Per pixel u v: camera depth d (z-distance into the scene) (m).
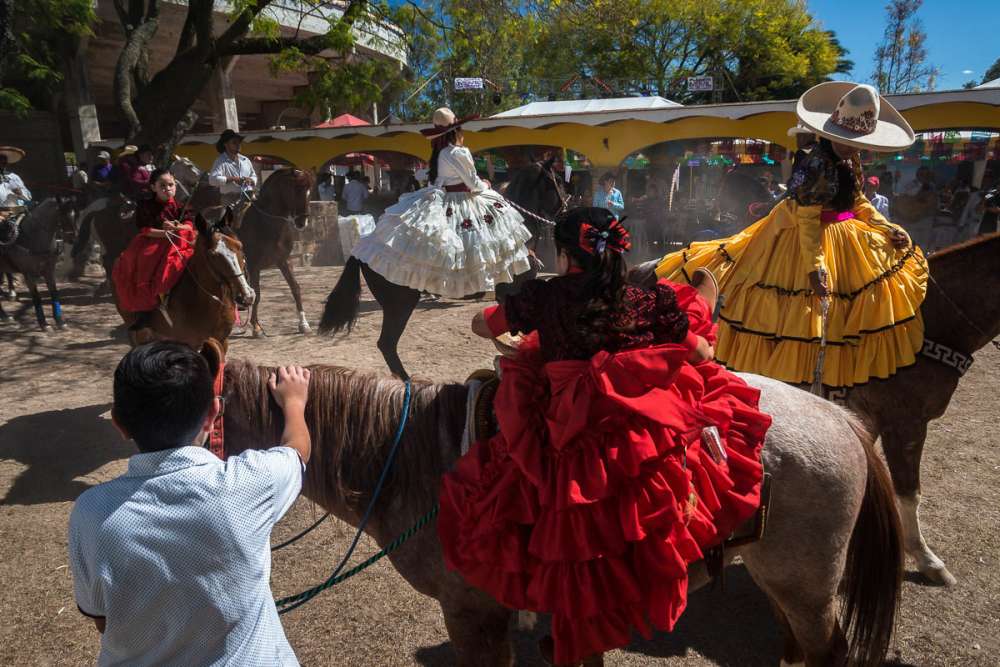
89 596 1.65
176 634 1.66
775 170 19.83
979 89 12.55
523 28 15.44
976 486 4.75
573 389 2.02
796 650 2.98
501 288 7.84
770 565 2.50
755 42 35.22
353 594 3.86
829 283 3.64
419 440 2.47
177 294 6.07
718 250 4.05
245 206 10.33
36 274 9.92
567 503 1.99
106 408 6.74
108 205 10.64
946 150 17.61
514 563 2.08
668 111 14.81
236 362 2.48
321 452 2.49
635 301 2.07
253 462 1.80
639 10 33.59
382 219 6.77
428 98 28.36
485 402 2.34
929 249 15.04
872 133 3.65
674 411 2.02
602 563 2.07
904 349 3.63
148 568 1.62
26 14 12.20
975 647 3.28
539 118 15.69
